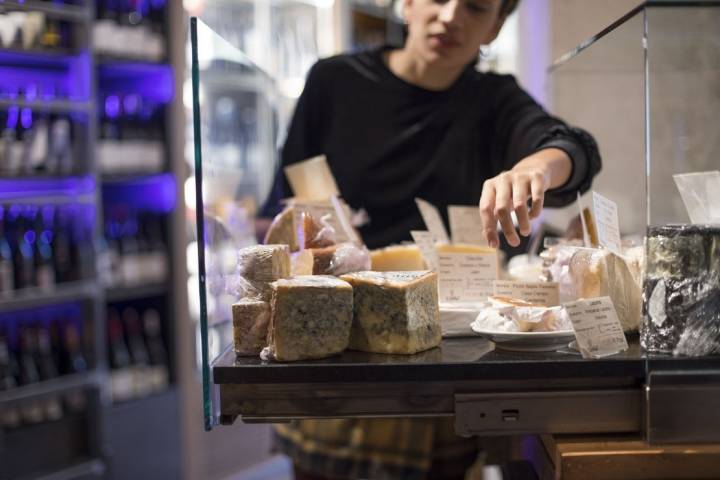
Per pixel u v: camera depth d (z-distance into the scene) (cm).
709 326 108
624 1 138
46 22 325
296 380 107
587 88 182
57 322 354
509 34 382
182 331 387
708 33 129
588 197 148
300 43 420
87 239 339
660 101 149
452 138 194
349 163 203
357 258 132
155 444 370
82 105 327
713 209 119
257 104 209
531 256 180
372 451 184
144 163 374
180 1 373
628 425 110
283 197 205
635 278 128
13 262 327
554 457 110
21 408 327
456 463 186
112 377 363
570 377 108
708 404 107
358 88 206
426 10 185
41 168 327
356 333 117
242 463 410
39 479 320
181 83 375
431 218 160
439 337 121
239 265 120
